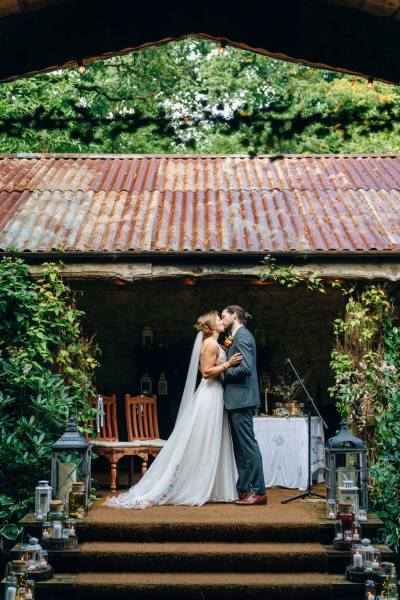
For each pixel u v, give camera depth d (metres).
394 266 8.72
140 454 9.18
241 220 9.62
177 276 8.73
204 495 7.77
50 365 8.62
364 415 8.45
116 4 3.93
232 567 6.60
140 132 5.58
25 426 8.13
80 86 5.88
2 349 8.54
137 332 11.84
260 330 11.73
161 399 11.56
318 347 11.73
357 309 8.64
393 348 8.59
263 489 7.82
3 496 8.02
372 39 3.79
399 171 11.45
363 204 10.15
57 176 11.19
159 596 6.24
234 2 3.95
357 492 7.11
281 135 5.48
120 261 8.75
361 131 5.44
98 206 10.10
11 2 3.47
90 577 6.41
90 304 11.80
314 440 9.41
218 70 15.11
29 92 14.44
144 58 15.27
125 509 7.55
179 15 3.98
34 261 8.76
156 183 10.98
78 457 7.54
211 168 11.75
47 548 6.59
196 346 8.07
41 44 3.89
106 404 10.08
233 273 8.73
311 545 6.84
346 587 6.23
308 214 9.83
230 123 5.45
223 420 7.95
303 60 4.00
